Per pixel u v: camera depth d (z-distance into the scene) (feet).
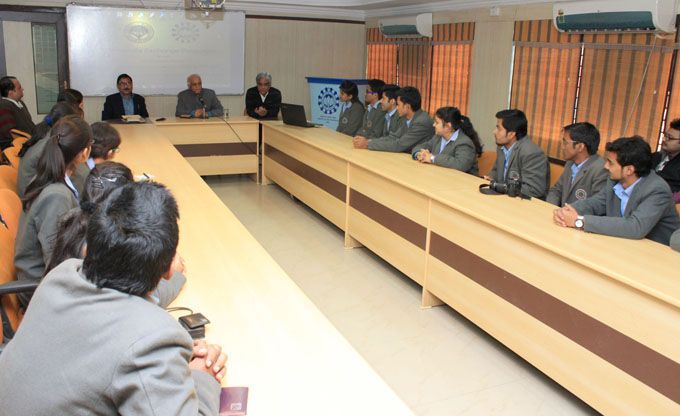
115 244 3.26
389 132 16.35
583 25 15.97
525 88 18.81
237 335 5.27
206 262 7.04
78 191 8.06
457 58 21.74
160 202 3.48
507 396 8.33
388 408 4.30
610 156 8.39
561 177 11.09
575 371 7.55
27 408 3.14
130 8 23.71
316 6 26.12
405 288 12.03
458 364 9.16
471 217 9.30
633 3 14.14
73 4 22.82
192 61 25.18
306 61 27.27
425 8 23.11
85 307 3.24
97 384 3.06
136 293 3.37
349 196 13.94
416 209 10.96
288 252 14.10
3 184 9.21
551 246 7.57
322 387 4.53
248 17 25.71
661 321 6.35
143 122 19.45
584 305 7.31
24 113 17.92
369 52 27.84
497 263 8.81
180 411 3.10
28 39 22.67
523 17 18.53
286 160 18.31
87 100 23.97
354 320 10.60
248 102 22.25
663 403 6.44
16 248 6.74
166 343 3.21
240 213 17.26
